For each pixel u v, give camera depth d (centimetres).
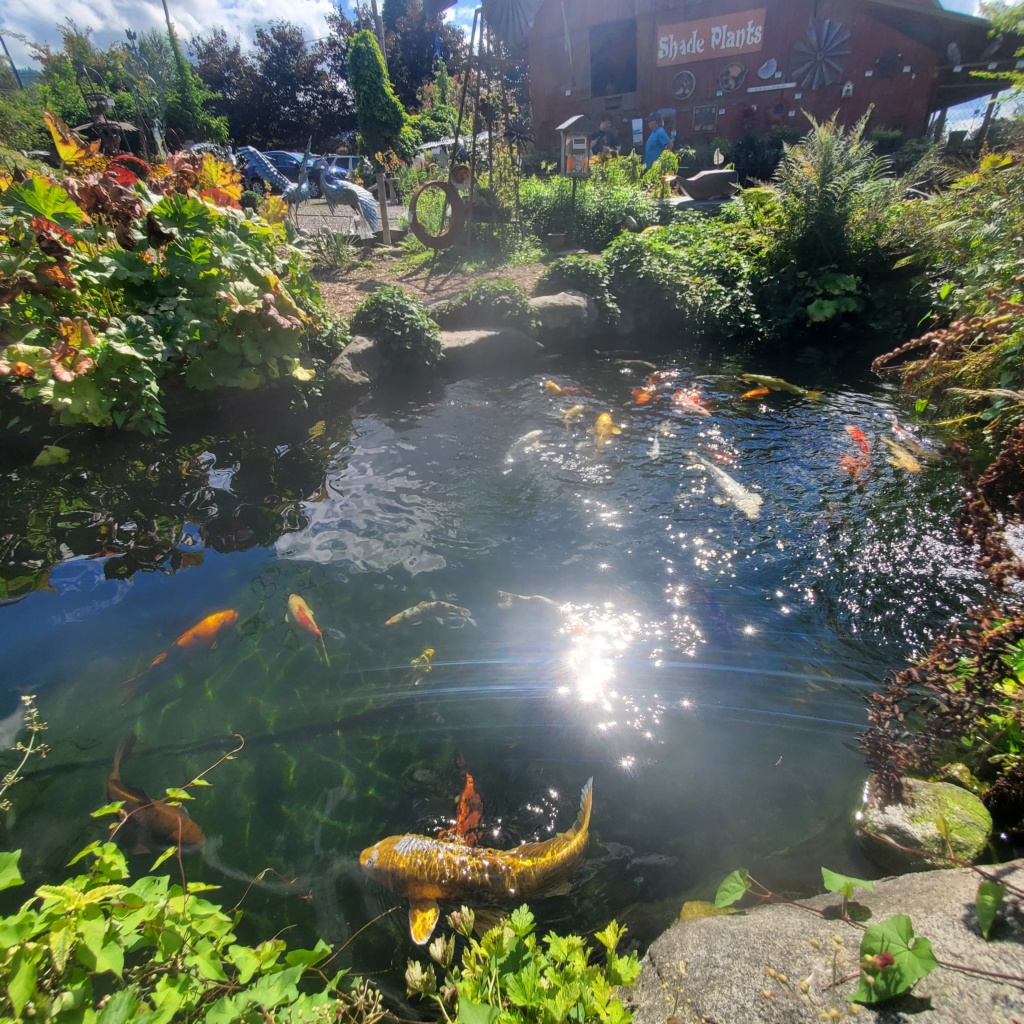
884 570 394
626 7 1958
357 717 296
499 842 242
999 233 595
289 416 627
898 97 1745
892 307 903
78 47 2306
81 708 297
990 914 147
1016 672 209
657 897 220
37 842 233
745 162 1761
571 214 1209
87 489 491
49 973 124
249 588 386
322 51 4081
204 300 567
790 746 282
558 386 708
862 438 558
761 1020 143
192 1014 142
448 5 1042
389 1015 184
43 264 505
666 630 355
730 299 932
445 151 1683
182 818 242
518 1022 132
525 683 318
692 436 581
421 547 428
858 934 162
